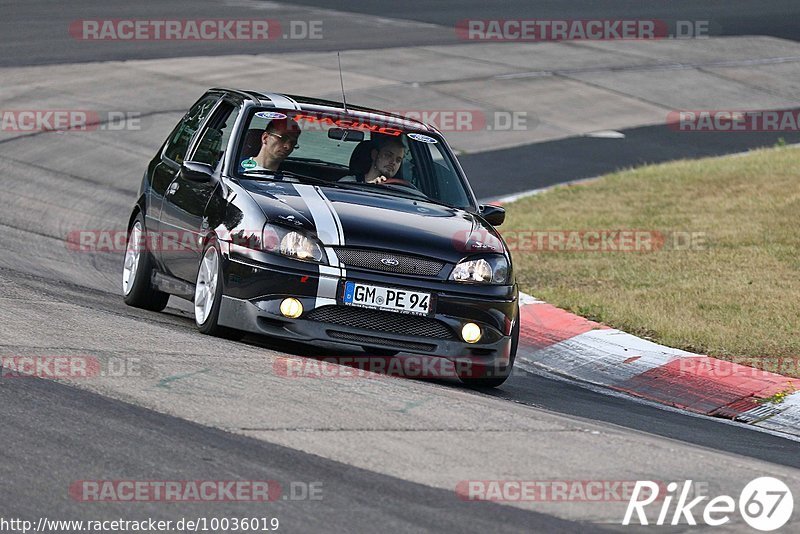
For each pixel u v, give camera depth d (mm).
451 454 20359
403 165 30734
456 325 27000
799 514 18984
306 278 26312
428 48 98625
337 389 23891
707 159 67812
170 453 19078
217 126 31844
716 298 38938
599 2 130625
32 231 45531
